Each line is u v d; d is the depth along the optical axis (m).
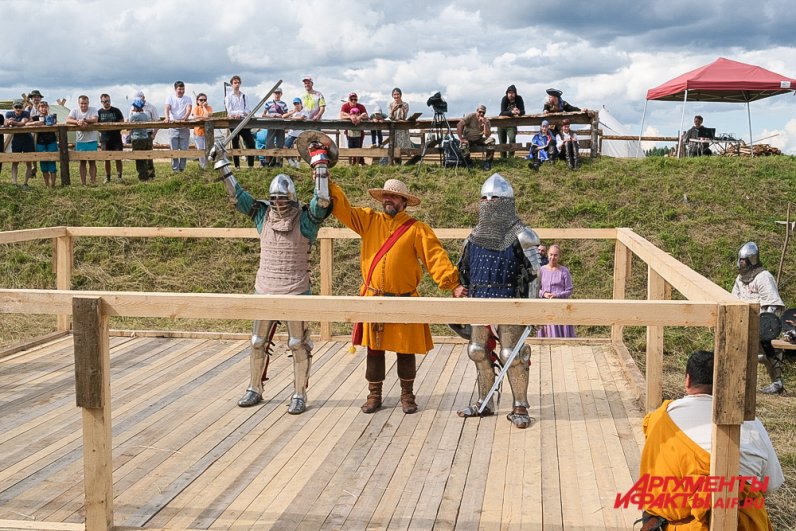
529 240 5.26
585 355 7.42
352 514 4.10
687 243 12.07
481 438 5.20
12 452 4.94
